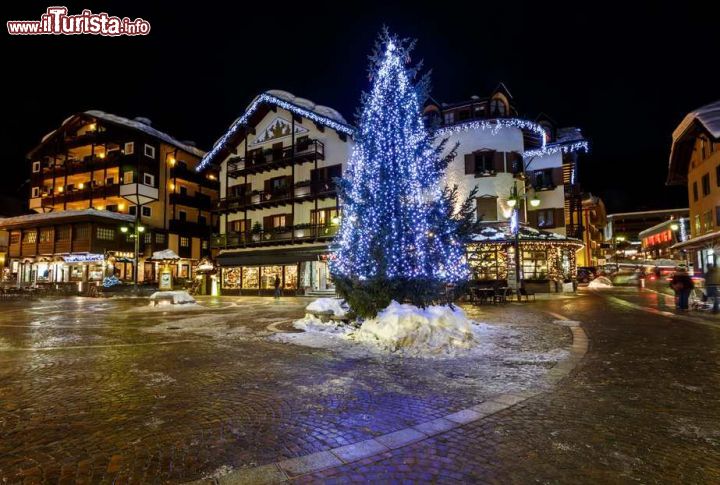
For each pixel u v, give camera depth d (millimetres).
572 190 36656
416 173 11062
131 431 4621
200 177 47656
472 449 4113
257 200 36656
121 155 41281
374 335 9539
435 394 5871
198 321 14805
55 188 45469
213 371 7258
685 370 7004
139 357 8461
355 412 5176
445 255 10883
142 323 14328
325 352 8742
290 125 35781
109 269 38812
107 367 7602
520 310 16438
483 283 25875
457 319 9375
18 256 42031
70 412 5242
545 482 3484
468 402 5520
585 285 39781
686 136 29250
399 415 5062
